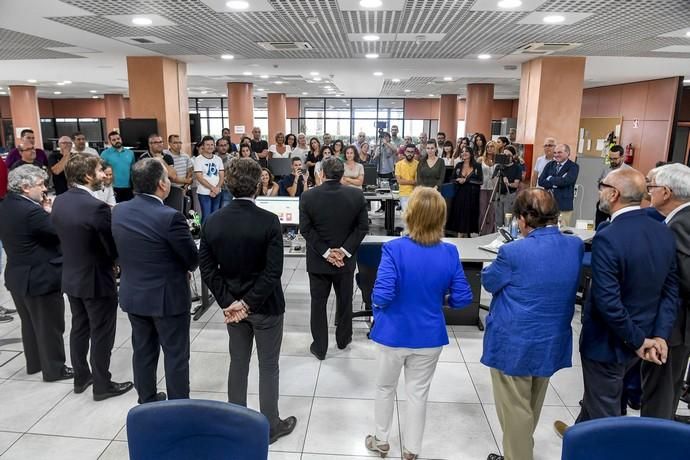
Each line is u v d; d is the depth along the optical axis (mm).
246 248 2227
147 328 2527
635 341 1898
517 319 1929
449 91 15484
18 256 2902
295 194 6027
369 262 3836
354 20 5105
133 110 8023
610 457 1310
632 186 1911
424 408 2221
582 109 13922
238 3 4422
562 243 1931
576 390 3059
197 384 3100
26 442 2492
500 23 5152
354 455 2412
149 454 1393
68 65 9031
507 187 6535
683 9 4414
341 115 19766
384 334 2102
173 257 2430
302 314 4320
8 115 18219
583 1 4203
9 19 5094
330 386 3066
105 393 2885
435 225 2041
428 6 4480
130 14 4848
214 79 12086
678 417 2701
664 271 1934
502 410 2074
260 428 1362
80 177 2635
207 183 6422
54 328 3059
